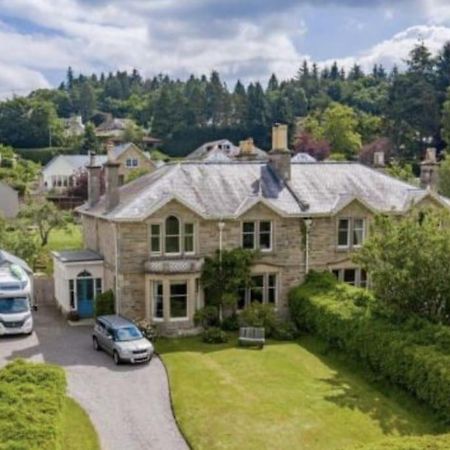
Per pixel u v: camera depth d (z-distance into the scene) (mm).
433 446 18016
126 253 36625
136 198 37531
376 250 30453
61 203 103000
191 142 181500
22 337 36938
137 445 22281
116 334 32125
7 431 17641
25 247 54438
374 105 195125
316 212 39344
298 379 29328
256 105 188500
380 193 42531
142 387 28172
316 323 35250
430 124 118812
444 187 63000
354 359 31359
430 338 27453
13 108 182625
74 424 23859
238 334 37312
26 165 144625
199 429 23500
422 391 25453
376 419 24719
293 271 39656
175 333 36906
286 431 23406
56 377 23031
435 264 28922
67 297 41781
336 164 44625
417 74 124938
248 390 27641
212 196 38750
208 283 37594
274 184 40938
